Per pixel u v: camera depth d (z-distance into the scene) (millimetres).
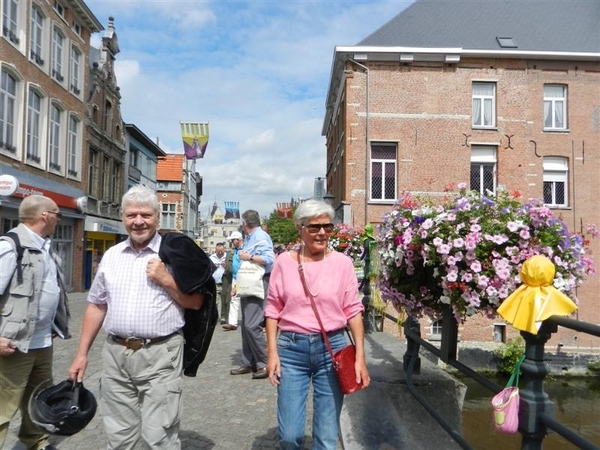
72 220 22328
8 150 16656
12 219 16672
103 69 25891
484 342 19234
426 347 3561
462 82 19797
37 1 18234
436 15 21438
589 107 20203
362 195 19469
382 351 4980
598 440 14680
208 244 125750
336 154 24547
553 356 19609
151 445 2631
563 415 16672
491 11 21781
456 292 2996
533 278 2023
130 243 2834
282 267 2811
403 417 3598
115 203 28203
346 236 7855
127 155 30438
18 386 3326
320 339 2686
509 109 19922
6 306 3195
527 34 20938
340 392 2717
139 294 2711
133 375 2721
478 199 3045
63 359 6656
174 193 47375
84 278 23469
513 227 2797
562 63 20125
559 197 20266
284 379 2711
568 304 1949
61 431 2896
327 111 28578
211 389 5309
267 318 2818
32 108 18500
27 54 17656
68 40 21312
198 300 2826
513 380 2102
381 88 19641
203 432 4047
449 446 3316
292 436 2676
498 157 19844
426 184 19469
